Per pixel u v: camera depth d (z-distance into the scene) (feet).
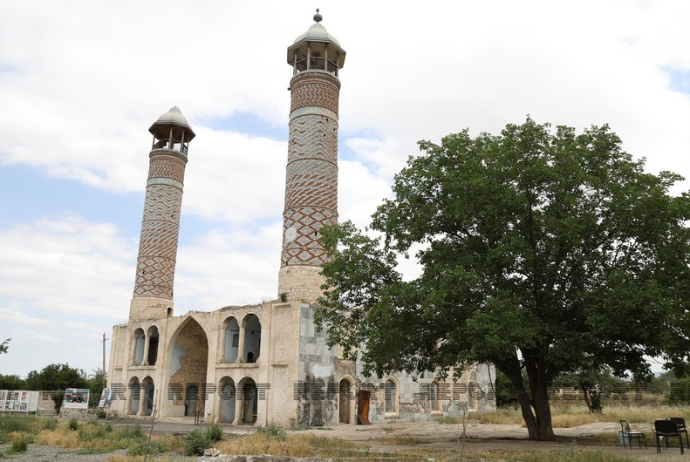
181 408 136.56
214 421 119.03
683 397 164.45
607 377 153.07
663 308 56.70
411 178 75.87
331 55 133.39
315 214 118.11
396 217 76.69
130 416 139.23
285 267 116.78
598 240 68.18
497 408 167.63
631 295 57.31
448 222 73.61
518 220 68.23
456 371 71.31
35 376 186.80
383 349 70.85
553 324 65.10
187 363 140.15
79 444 70.28
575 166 66.23
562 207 67.15
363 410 120.78
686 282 63.31
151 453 59.62
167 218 151.64
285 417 105.29
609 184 67.31
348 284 76.69
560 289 67.87
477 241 71.05
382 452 59.41
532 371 75.72
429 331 75.05
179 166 157.17
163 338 137.08
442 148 76.64
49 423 92.68
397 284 69.41
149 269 147.54
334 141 126.21
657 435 56.39
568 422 103.81
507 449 61.72
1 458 58.65
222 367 121.08
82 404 136.67
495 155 69.56
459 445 67.10
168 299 148.56
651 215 63.26
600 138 71.72
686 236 64.03
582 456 50.88
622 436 66.13
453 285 63.82
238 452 59.57
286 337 110.22
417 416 135.23
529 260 64.44
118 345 150.30
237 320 122.31
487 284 65.10
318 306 112.88
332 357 114.11
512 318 58.95
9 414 121.39
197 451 63.00
